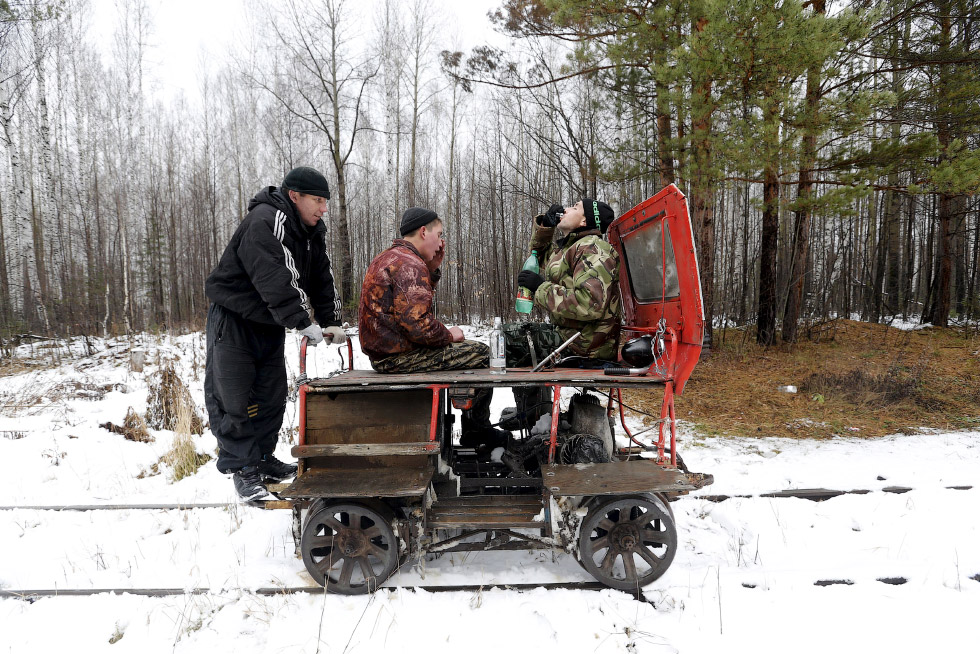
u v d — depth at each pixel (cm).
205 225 2939
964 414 759
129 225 2328
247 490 353
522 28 1188
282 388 396
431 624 270
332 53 2019
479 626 269
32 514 426
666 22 862
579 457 343
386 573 301
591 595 296
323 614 281
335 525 301
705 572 324
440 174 3247
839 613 278
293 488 286
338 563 321
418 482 292
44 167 1636
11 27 1576
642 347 335
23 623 281
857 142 1060
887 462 555
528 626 269
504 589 307
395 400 319
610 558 303
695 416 759
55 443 584
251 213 343
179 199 3039
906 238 2392
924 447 614
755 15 773
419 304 329
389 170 2817
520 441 404
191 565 342
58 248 1681
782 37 753
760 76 813
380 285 337
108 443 602
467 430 420
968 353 1144
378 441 315
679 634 262
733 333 1480
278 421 401
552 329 384
